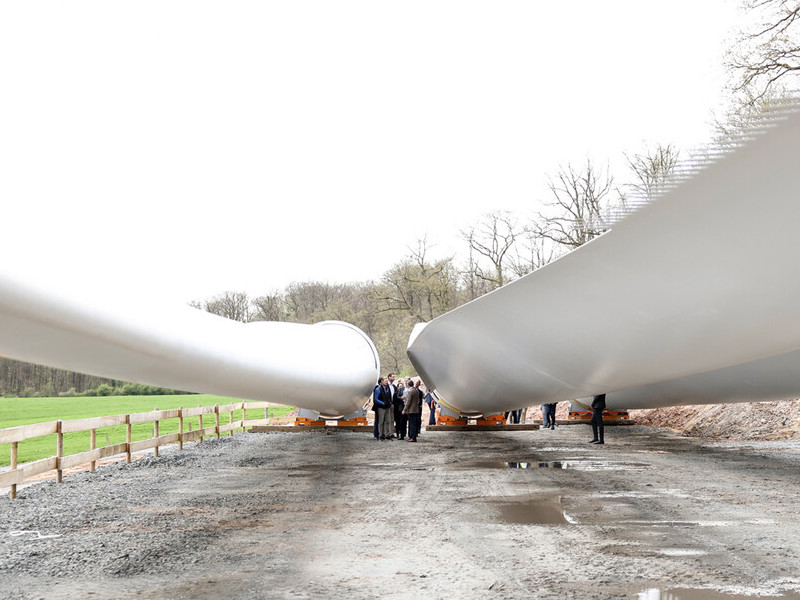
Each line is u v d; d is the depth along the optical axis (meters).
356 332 21.31
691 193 6.28
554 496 9.12
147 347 7.79
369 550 6.28
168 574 5.58
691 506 8.34
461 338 14.31
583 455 14.38
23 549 6.50
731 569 5.49
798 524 7.26
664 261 7.44
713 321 8.23
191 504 8.80
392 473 11.62
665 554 6.00
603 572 5.43
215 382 9.80
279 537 6.87
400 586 5.14
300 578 5.39
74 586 5.28
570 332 10.41
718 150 5.75
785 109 5.07
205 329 9.11
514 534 6.86
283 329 15.35
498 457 14.05
